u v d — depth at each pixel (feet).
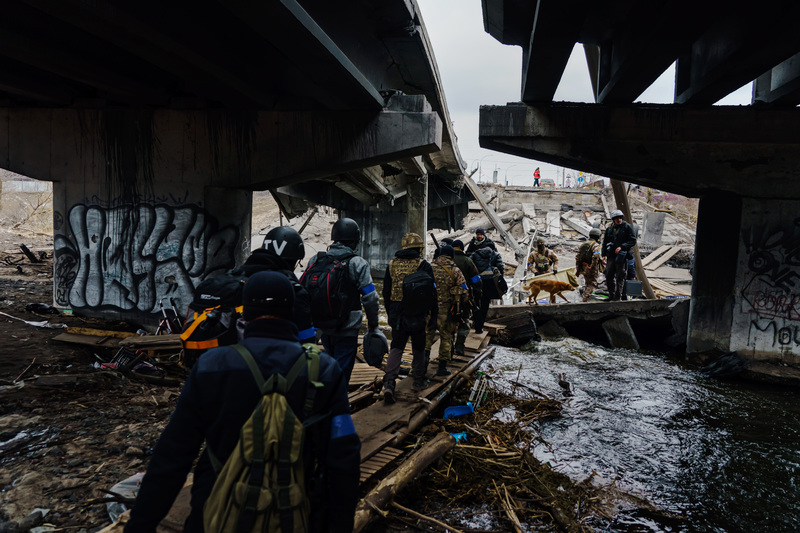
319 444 5.50
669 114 24.86
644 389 21.99
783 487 13.42
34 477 11.23
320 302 12.75
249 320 5.75
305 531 4.86
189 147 24.73
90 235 25.93
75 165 25.77
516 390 20.61
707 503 12.45
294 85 23.02
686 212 109.09
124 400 16.51
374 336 13.34
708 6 14.21
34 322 24.03
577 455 14.83
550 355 27.45
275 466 4.85
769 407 20.33
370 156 22.93
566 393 20.57
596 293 47.32
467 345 25.79
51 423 14.23
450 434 14.20
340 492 5.34
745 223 25.35
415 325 16.47
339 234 13.56
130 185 25.36
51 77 23.50
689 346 26.91
